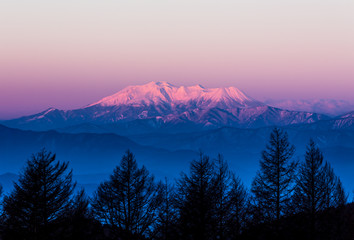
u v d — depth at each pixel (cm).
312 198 9225
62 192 8006
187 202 8488
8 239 7681
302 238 9106
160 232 9300
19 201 7625
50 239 7800
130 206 8619
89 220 8706
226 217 9306
